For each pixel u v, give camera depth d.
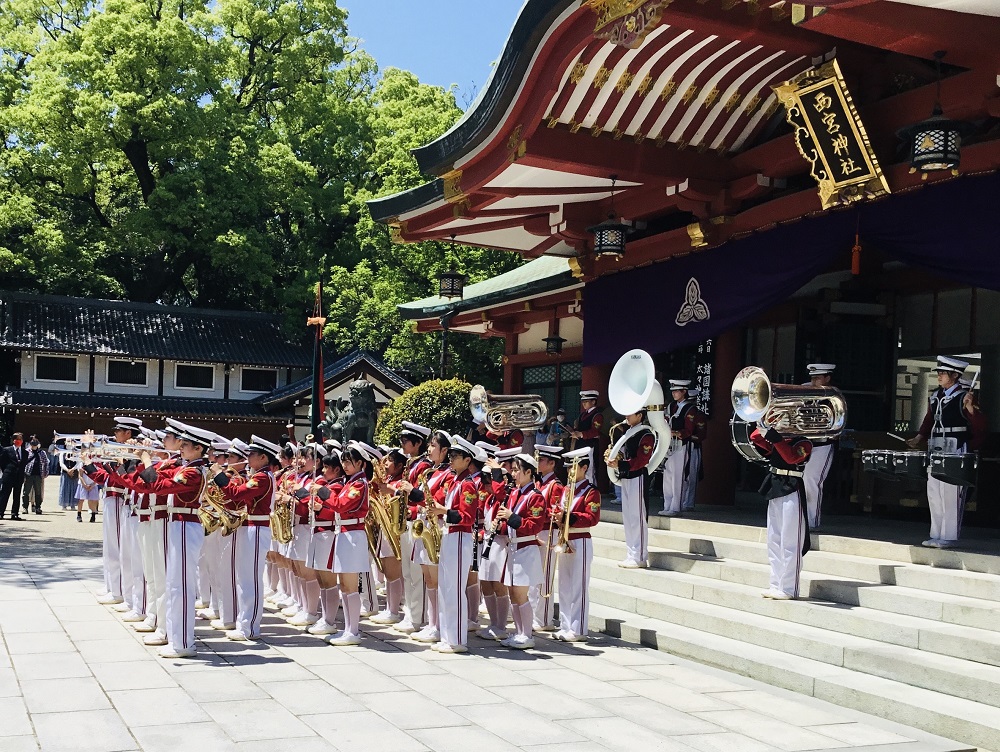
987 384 13.16
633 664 8.39
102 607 10.40
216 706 6.68
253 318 42.34
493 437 14.20
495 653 8.77
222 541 9.56
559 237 15.68
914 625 7.84
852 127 10.03
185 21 42.69
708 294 13.12
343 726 6.30
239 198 39.59
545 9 9.88
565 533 9.23
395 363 35.38
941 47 8.25
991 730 6.14
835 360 14.33
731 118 12.01
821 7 7.44
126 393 39.09
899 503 12.90
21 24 42.78
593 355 15.49
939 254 9.95
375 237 37.69
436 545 9.05
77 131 37.06
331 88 47.31
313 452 10.30
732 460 14.62
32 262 39.00
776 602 8.94
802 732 6.47
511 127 11.36
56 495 27.55
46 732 6.01
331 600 9.50
